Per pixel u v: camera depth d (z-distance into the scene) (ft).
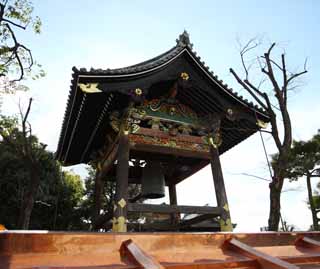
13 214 97.40
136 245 12.62
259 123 47.88
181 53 43.11
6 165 96.48
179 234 14.80
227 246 15.10
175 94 45.62
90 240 12.88
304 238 17.60
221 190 43.01
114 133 46.65
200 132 47.83
